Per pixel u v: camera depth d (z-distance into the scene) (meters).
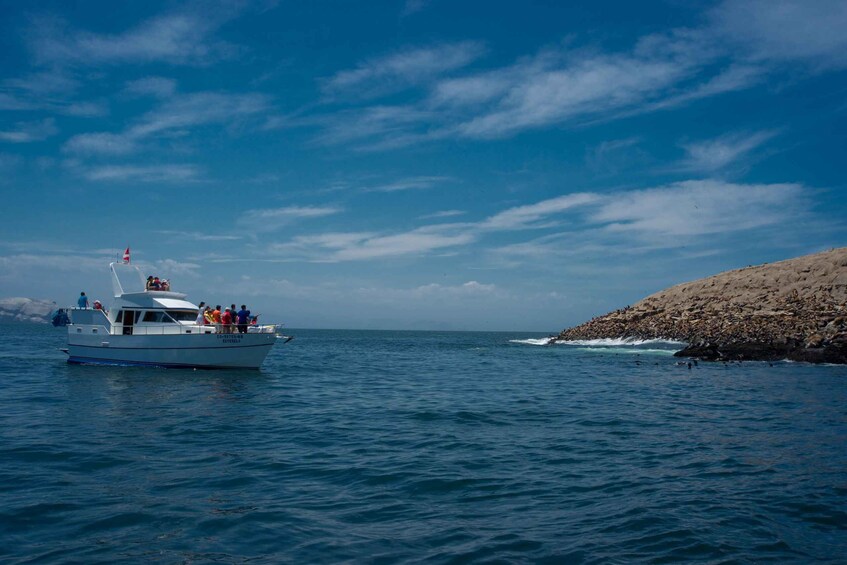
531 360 40.94
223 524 7.66
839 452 12.00
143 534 7.29
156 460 11.07
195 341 27.94
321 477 10.02
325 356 45.66
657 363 37.19
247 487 9.38
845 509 8.34
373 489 9.35
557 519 7.97
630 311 62.88
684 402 19.56
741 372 30.81
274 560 6.55
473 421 15.76
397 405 18.69
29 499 8.56
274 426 14.77
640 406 18.66
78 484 9.39
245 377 26.45
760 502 8.66
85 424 14.71
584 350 51.66
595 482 9.79
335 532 7.44
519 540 7.20
